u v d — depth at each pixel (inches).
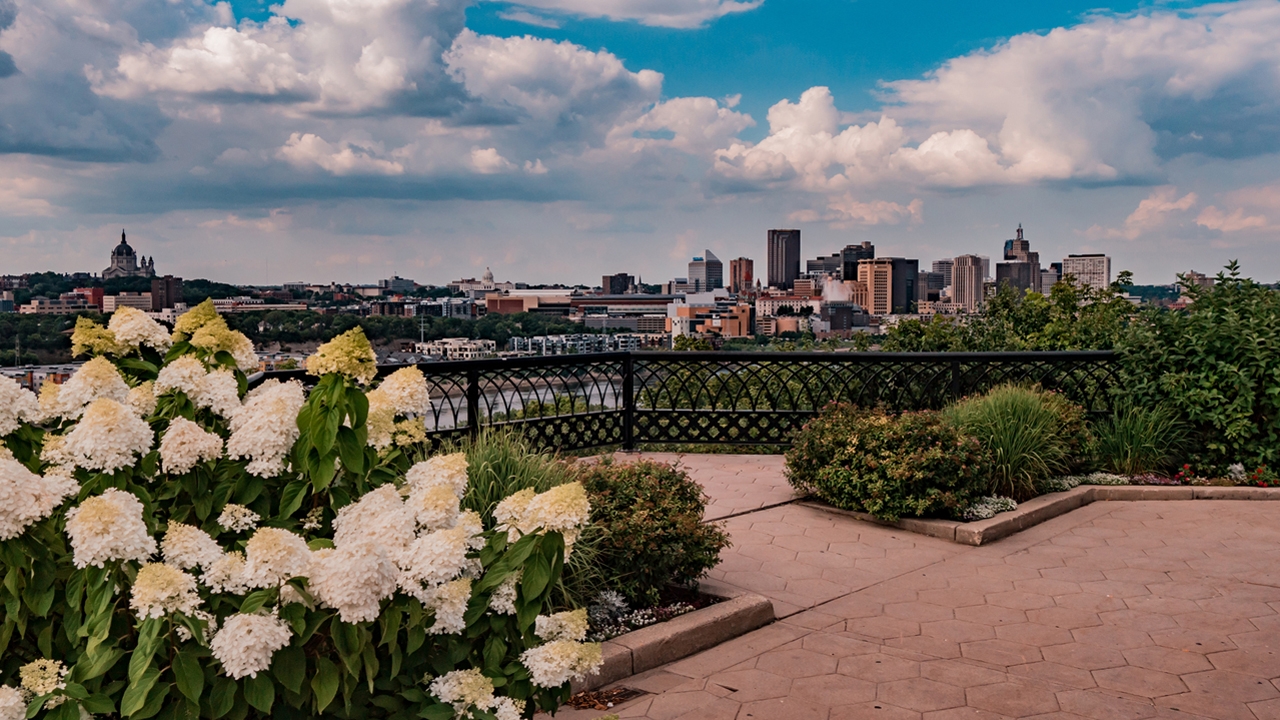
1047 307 479.8
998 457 267.3
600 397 361.4
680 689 147.5
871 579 204.7
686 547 179.3
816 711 138.9
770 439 368.5
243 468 103.1
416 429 115.8
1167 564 215.8
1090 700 142.6
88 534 76.0
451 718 86.2
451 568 84.9
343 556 78.4
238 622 75.2
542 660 90.0
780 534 241.3
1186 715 137.2
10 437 100.9
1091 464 303.1
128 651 82.4
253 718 86.0
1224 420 296.0
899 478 241.9
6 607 84.3
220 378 113.4
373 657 81.8
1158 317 323.9
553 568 89.0
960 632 172.6
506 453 191.9
